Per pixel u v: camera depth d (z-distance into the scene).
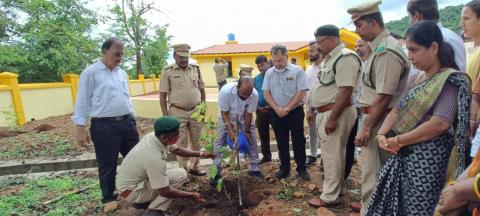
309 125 4.96
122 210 3.71
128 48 21.67
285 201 3.67
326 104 3.29
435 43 2.00
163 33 23.81
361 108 2.93
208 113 8.69
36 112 9.63
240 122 4.28
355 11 2.69
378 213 2.36
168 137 3.18
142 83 17.52
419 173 2.12
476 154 1.56
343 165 3.36
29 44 12.16
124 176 3.35
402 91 2.69
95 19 14.36
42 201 4.01
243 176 4.50
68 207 3.81
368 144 2.82
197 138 4.79
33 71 12.15
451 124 2.02
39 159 5.95
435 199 2.14
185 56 4.43
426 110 2.07
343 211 3.35
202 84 4.96
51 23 12.19
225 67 14.37
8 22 11.99
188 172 4.82
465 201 1.39
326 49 3.26
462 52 2.56
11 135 7.64
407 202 2.21
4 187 4.64
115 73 3.85
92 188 4.41
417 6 2.70
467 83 1.94
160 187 3.18
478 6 2.47
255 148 4.41
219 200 3.89
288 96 4.10
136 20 22.06
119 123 3.82
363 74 2.89
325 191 3.42
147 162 3.13
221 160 3.89
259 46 23.75
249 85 3.76
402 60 2.56
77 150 6.41
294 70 4.04
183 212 3.64
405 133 2.14
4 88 8.55
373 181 2.84
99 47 14.07
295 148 4.25
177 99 4.57
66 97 10.90
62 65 12.20
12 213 3.62
